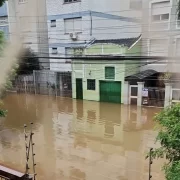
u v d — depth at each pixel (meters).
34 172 7.41
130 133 11.81
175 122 3.57
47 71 20.95
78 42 19.92
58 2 20.34
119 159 9.04
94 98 18.95
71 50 19.88
